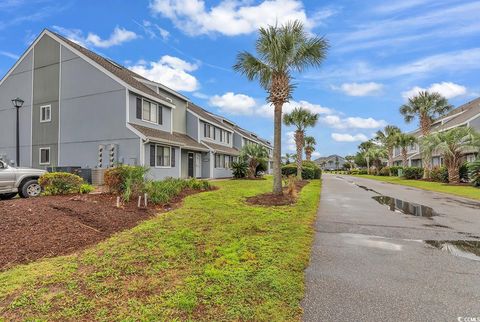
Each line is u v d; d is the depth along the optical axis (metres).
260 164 27.95
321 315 3.15
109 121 17.92
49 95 19.86
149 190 9.54
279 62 11.45
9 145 21.31
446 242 6.07
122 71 21.09
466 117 29.41
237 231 6.39
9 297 3.35
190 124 26.25
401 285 3.94
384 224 7.78
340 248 5.60
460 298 3.57
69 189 9.84
